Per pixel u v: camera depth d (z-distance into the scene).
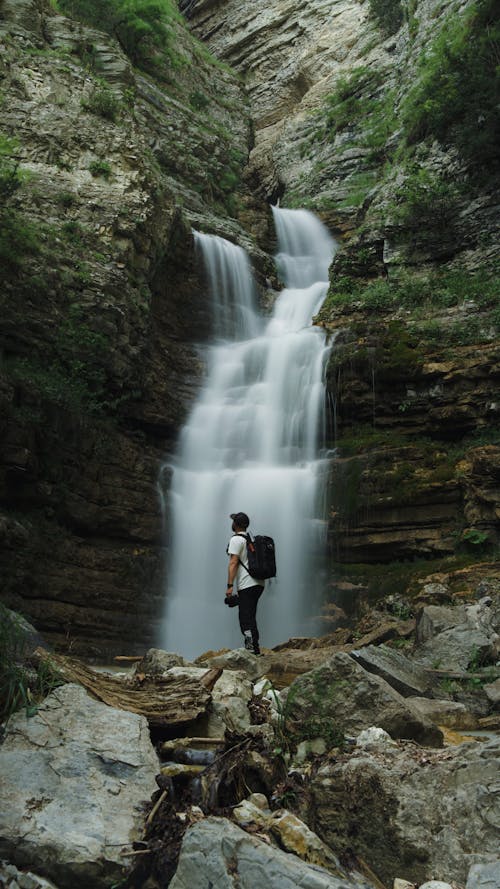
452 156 24.09
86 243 18.94
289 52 40.25
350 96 35.09
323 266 30.73
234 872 3.48
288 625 16.11
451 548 15.77
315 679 5.23
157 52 34.78
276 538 17.11
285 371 20.66
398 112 31.25
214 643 16.14
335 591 15.95
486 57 22.80
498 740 4.36
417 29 32.50
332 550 16.83
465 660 8.98
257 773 4.61
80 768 4.29
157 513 17.22
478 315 19.53
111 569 15.61
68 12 29.48
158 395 19.45
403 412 18.55
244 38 41.56
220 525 17.39
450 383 18.09
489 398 17.52
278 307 26.92
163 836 3.92
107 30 31.03
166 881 3.71
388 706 5.05
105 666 13.60
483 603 12.56
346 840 4.06
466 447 17.22
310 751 4.86
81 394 16.59
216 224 28.38
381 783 4.04
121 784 4.27
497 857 3.60
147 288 20.19
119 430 17.83
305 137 36.09
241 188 33.16
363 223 25.69
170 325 23.03
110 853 3.81
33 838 3.81
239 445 19.77
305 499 17.44
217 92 38.94
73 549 15.04
